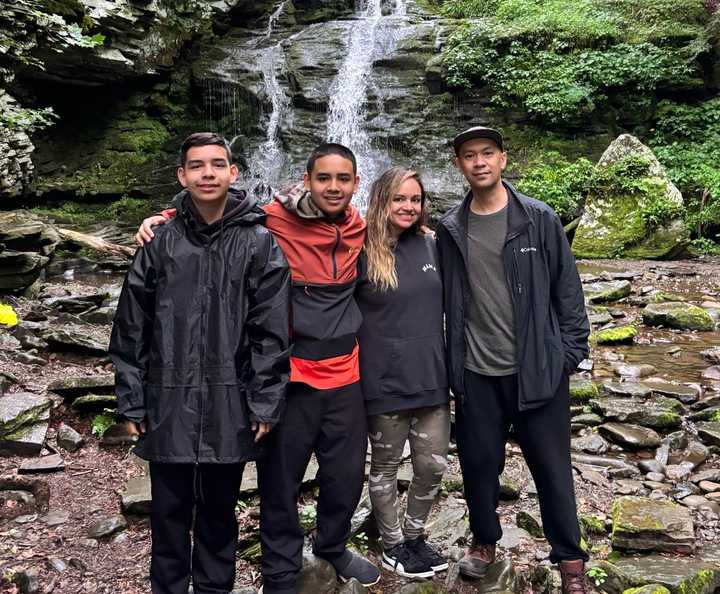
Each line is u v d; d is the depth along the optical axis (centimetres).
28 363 500
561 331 259
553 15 1547
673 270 1011
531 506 367
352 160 245
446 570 287
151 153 1495
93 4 1147
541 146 1469
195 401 224
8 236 732
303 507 347
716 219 1274
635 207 1195
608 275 928
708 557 320
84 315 650
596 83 1458
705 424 472
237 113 1555
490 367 263
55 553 302
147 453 224
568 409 262
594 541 338
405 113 1509
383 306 258
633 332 677
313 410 245
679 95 1493
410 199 258
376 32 1631
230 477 236
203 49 1633
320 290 247
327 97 1530
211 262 229
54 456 388
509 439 453
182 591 241
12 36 921
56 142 1441
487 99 1527
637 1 1566
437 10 1905
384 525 281
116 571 292
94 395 442
